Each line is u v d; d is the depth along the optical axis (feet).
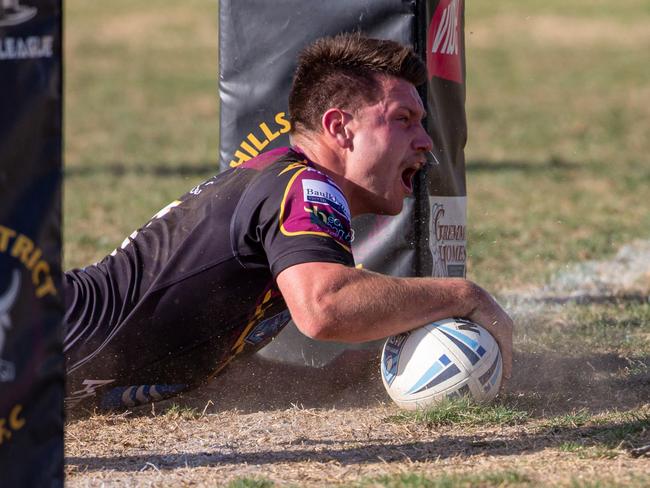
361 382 53.36
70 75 294.05
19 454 29.37
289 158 45.37
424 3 55.88
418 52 55.77
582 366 57.26
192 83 280.72
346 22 56.95
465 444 42.68
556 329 66.80
